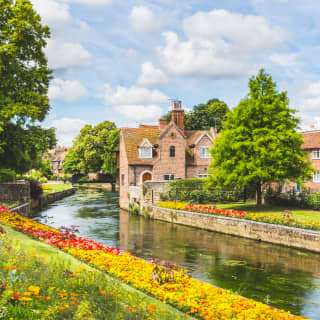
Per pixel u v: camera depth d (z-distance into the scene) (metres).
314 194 31.03
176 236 25.25
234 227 25.14
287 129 29.58
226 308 8.38
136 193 38.69
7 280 5.93
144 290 9.46
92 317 5.66
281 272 16.08
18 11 23.88
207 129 74.38
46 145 26.03
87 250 12.95
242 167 28.66
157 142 46.00
